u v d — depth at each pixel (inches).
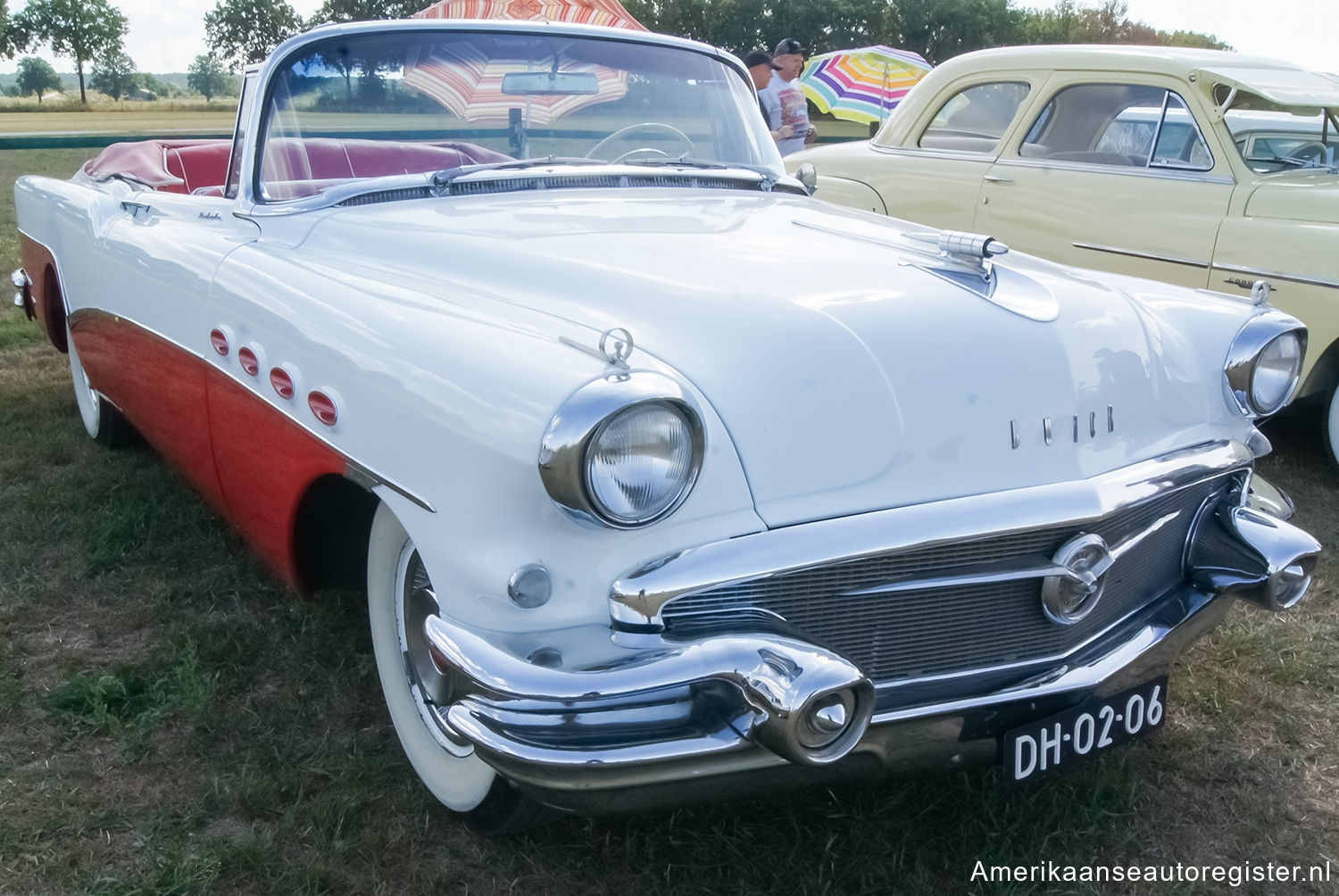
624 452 65.5
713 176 127.9
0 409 199.3
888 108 479.5
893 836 89.4
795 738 65.5
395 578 90.8
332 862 84.2
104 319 137.8
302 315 91.4
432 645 71.1
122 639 118.1
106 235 138.1
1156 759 101.0
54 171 550.0
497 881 84.2
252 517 105.2
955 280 88.4
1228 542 93.0
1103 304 93.4
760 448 72.3
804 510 72.4
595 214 106.7
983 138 224.5
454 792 87.2
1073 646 83.9
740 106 138.4
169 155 183.0
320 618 121.5
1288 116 198.1
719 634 68.9
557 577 69.2
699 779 69.1
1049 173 210.1
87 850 85.3
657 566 68.4
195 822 88.7
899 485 75.3
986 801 91.8
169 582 130.3
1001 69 221.6
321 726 102.8
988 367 81.0
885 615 76.0
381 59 118.0
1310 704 110.7
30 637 117.8
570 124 127.3
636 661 67.1
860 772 76.1
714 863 86.0
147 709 103.2
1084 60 208.4
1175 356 95.1
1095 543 79.9
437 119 122.6
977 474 78.1
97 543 138.5
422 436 74.8
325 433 86.6
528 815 84.8
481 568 70.2
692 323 78.4
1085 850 88.9
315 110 117.6
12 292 296.7
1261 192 183.6
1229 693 111.7
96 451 176.7
